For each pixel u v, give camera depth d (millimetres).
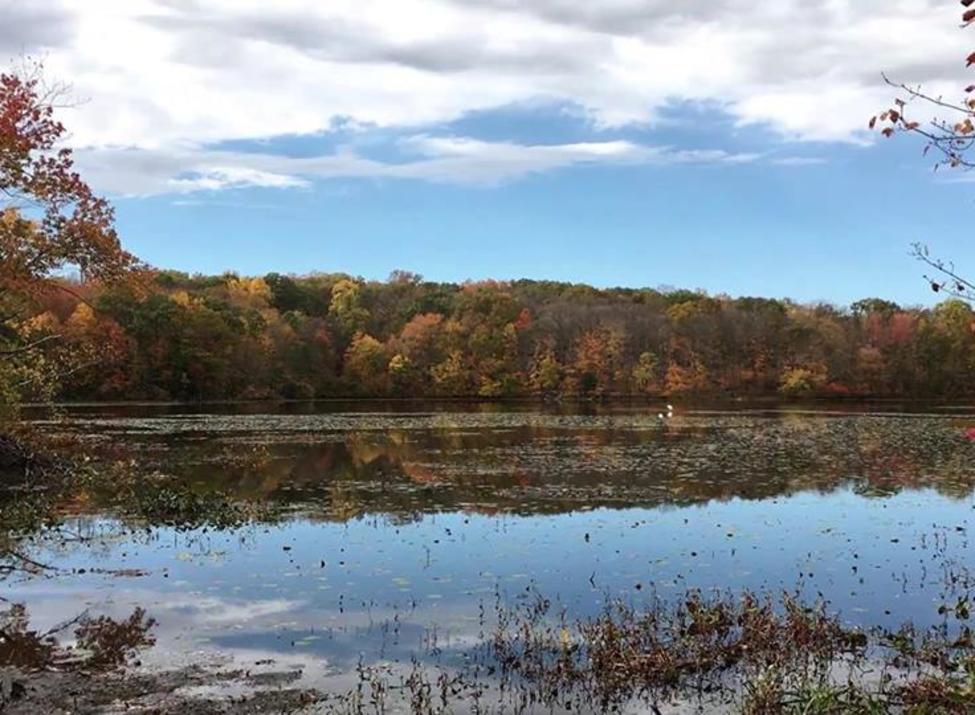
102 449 29688
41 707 7586
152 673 8492
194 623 10164
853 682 8141
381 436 37312
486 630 9883
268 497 20141
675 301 95875
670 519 17312
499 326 83812
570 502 19484
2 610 10680
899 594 11555
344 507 18703
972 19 4984
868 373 81188
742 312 86938
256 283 88125
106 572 12711
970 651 8953
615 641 9070
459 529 16172
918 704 7152
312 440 34906
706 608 10539
